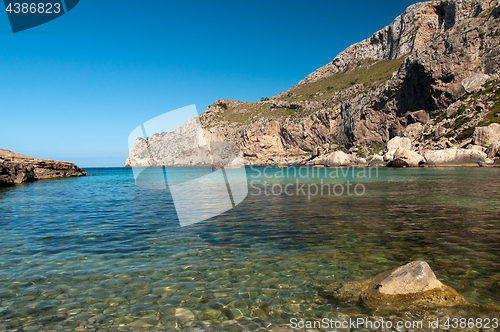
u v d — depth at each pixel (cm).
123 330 327
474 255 565
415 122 7856
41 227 849
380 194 1530
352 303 389
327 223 865
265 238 709
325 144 11100
